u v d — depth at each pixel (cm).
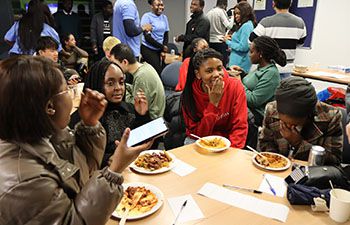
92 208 74
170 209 112
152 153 155
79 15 525
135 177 135
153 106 244
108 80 180
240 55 366
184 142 207
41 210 67
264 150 176
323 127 154
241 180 133
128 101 247
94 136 106
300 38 333
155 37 447
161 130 127
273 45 250
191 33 432
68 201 74
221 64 190
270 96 250
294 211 111
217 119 196
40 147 74
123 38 382
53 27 376
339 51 445
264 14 522
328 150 154
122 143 85
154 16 442
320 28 460
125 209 109
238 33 364
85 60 425
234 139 194
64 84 76
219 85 187
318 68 398
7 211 65
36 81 69
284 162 148
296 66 367
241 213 110
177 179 133
